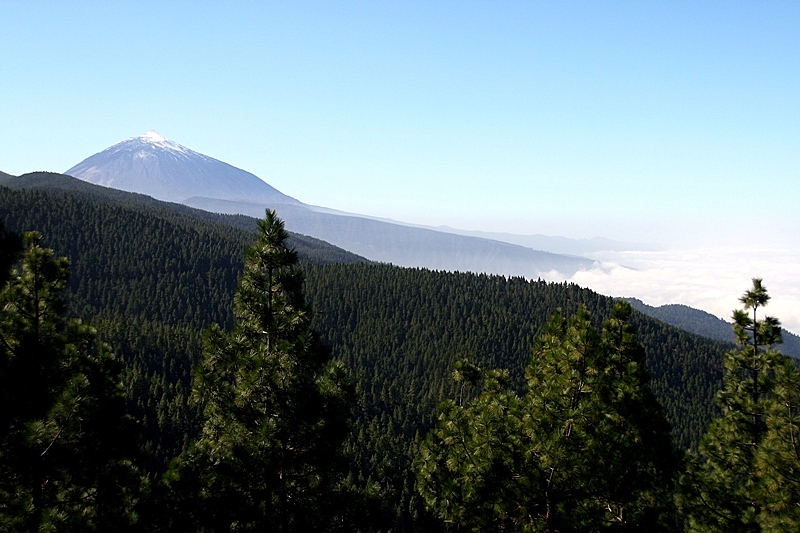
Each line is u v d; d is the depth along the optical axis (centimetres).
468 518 1587
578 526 1427
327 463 1410
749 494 1498
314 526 1380
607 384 1550
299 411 1327
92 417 1332
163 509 1259
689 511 1719
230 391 1362
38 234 1478
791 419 1380
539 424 1458
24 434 1134
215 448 1354
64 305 1494
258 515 1312
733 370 1909
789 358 1716
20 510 1115
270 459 1316
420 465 1786
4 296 1377
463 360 2731
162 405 8369
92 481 1316
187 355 12200
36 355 1272
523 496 1488
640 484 1501
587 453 1466
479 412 1841
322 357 1422
